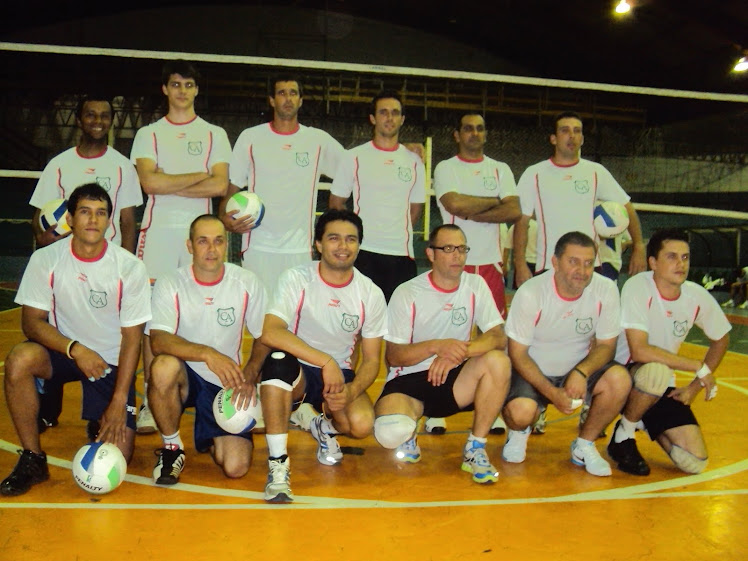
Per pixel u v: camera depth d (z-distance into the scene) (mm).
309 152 5090
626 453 3928
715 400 5785
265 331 3695
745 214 9523
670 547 2842
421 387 4031
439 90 20453
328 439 3984
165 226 4859
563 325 4055
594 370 3908
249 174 5086
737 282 15570
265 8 24094
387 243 5184
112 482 3299
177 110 4918
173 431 3648
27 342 3602
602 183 5293
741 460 4137
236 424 3547
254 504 3283
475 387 3871
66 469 3768
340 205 5273
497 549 2791
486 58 25625
